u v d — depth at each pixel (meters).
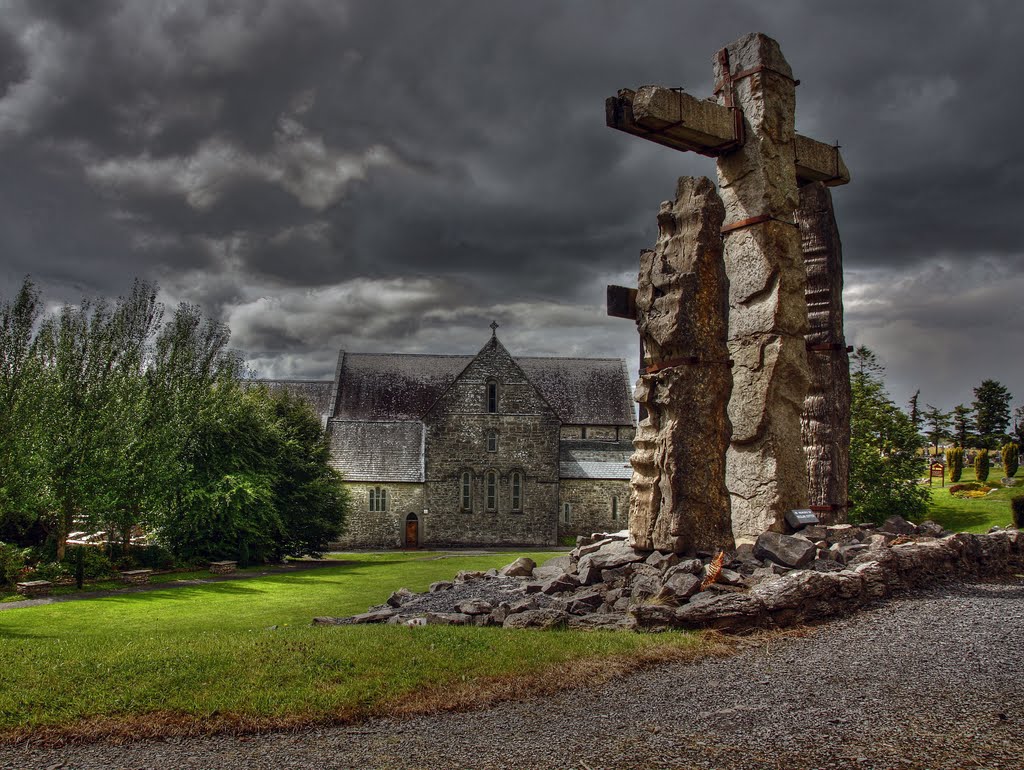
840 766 8.02
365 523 66.69
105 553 39.84
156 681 10.77
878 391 41.16
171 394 44.03
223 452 45.19
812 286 21.62
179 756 8.90
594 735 9.05
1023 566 19.58
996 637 12.74
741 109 19.12
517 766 8.30
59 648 12.71
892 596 15.59
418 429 71.00
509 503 67.25
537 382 83.62
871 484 38.50
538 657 11.69
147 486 40.06
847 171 22.31
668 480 16.44
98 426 37.38
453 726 9.52
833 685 10.56
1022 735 8.75
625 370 85.19
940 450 89.12
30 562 36.81
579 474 70.31
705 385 16.62
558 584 16.33
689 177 17.28
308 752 8.89
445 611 15.55
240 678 10.87
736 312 19.28
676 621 13.50
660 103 17.52
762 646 12.55
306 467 50.41
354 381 82.69
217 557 44.28
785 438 18.59
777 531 18.17
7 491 34.97
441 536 66.56
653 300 17.14
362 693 10.40
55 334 39.81
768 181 18.81
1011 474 61.19
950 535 18.89
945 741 8.60
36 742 9.33
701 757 8.34
